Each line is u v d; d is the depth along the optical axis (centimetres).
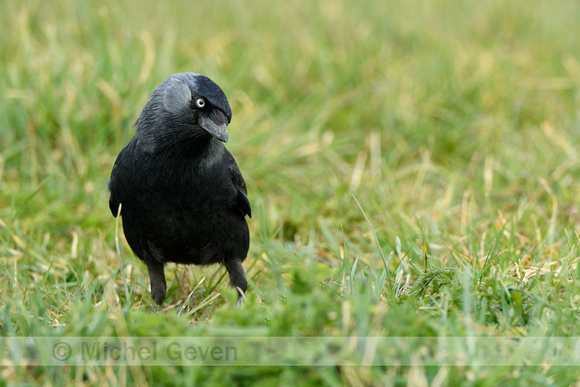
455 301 641
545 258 830
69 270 927
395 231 953
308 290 582
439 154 1403
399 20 2009
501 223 938
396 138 1433
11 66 1398
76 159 1236
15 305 702
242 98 1511
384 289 702
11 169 1253
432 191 1260
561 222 1048
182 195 798
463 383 511
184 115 781
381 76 1627
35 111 1290
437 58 1731
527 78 1697
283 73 1628
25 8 1575
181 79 799
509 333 591
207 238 831
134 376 528
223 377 513
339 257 790
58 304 765
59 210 1104
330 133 1452
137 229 830
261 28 1867
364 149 1425
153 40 1611
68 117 1285
